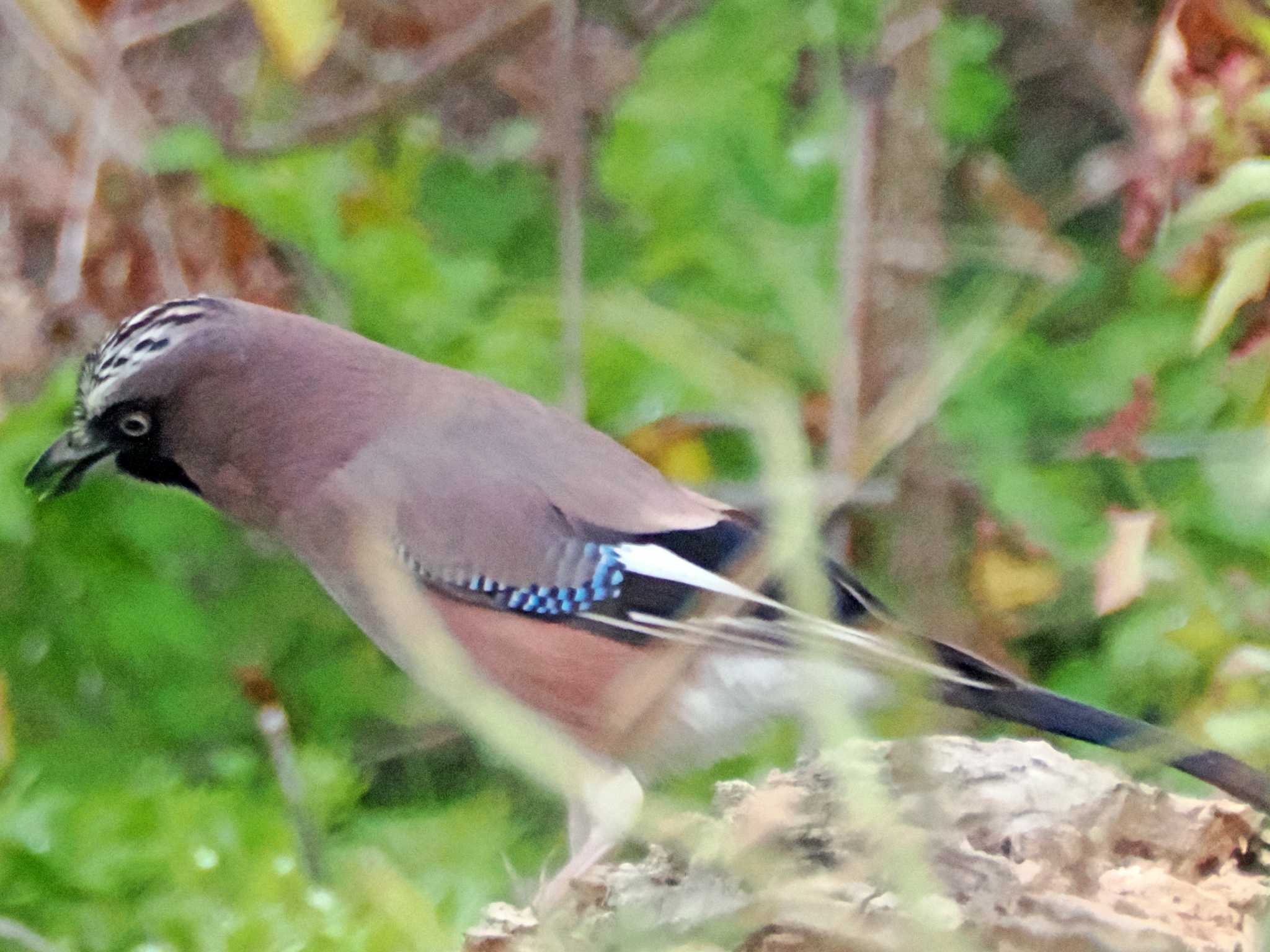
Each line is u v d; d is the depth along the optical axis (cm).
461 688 801
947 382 542
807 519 532
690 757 859
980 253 944
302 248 1135
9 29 1137
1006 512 938
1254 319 777
